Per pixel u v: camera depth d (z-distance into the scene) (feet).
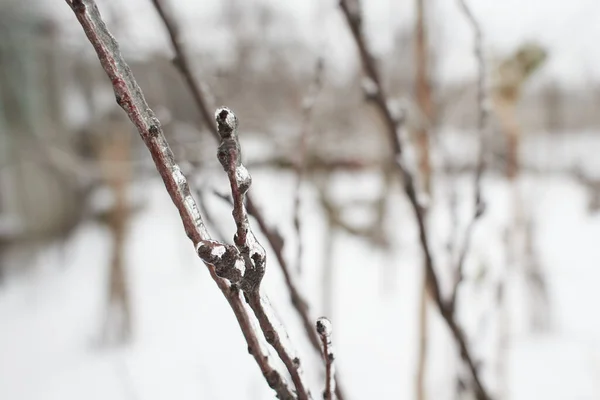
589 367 11.48
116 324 15.85
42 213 26.22
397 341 14.53
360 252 22.11
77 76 17.60
